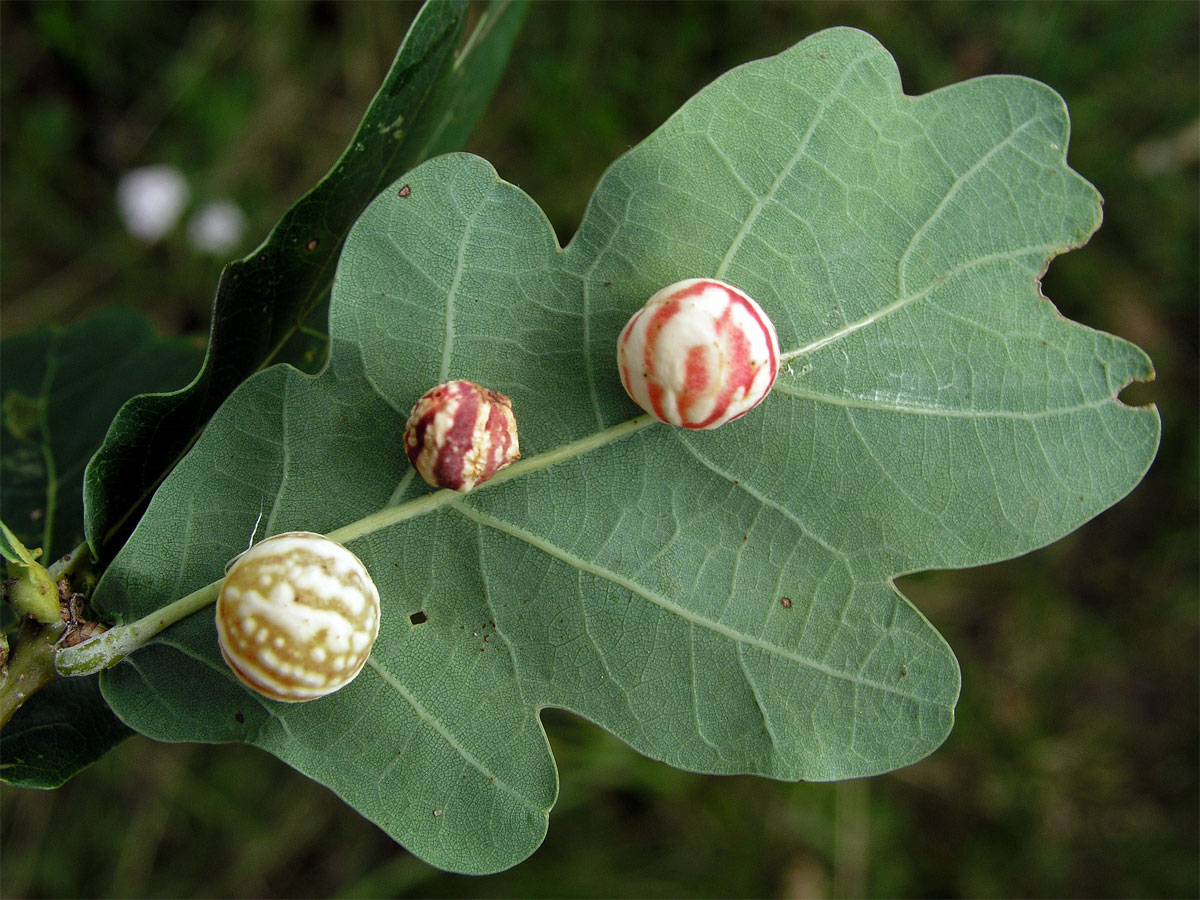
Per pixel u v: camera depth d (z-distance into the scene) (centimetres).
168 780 15
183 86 15
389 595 7
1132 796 16
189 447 8
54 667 7
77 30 15
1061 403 8
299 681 7
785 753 7
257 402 7
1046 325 8
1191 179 16
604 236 7
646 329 7
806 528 7
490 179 7
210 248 15
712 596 7
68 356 10
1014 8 16
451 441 7
